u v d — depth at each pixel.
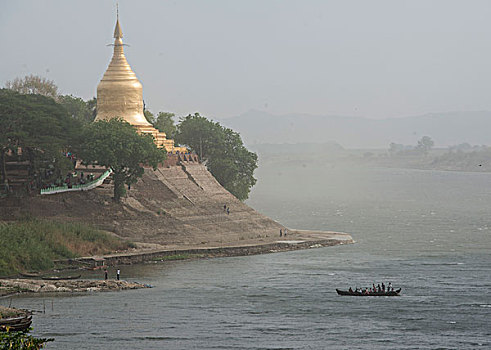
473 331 195.12
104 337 185.75
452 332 194.25
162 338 185.50
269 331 193.25
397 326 199.62
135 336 187.12
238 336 188.75
